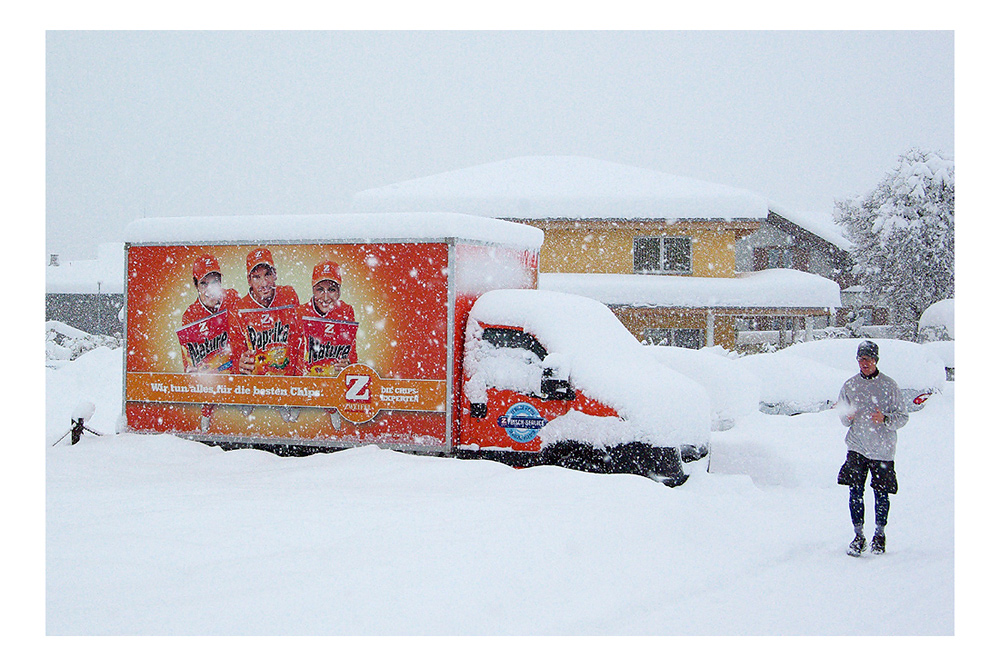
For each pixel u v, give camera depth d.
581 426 10.93
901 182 46.22
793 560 8.16
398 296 11.73
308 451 12.25
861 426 8.64
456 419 11.69
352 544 7.19
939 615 6.53
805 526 9.56
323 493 9.34
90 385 22.38
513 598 6.41
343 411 11.95
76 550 6.89
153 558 6.74
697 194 30.95
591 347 11.46
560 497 9.12
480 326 11.72
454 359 11.57
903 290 45.28
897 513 10.42
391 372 11.76
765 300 30.06
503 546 7.30
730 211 30.56
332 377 12.02
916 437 15.55
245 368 12.45
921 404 18.03
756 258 46.56
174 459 11.93
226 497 9.02
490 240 12.45
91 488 9.68
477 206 31.12
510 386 11.43
